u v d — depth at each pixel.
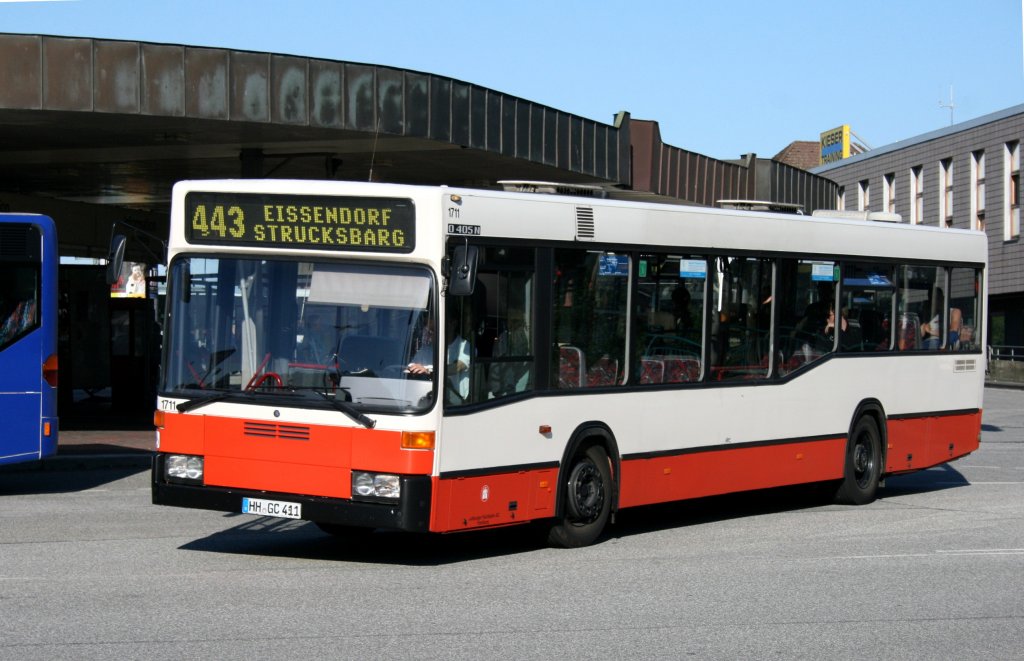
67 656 6.97
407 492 9.47
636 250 11.85
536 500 10.72
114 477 16.78
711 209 12.85
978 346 17.12
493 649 7.36
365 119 20.41
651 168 27.81
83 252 29.66
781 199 34.69
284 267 10.08
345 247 9.92
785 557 11.04
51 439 14.66
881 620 8.51
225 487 9.99
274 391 9.91
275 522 12.50
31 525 12.09
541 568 10.21
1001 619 8.62
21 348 14.45
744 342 13.22
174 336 10.33
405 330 9.72
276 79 19.67
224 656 7.02
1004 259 53.38
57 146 23.02
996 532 12.79
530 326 10.71
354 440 9.59
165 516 12.83
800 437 13.95
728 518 13.81
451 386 9.80
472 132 22.19
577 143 25.33
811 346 14.16
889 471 15.45
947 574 10.31
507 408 10.38
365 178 27.73
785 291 13.78
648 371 12.00
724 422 12.87
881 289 15.31
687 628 8.08
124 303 26.33
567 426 11.02
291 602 8.55
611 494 11.63
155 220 28.92
